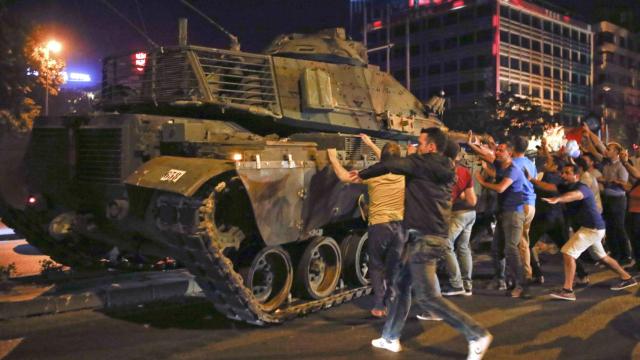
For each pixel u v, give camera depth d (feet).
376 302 23.59
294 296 25.44
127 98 30.12
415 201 17.63
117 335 21.03
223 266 20.47
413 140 37.42
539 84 216.13
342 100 33.04
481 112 138.82
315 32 36.32
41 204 27.81
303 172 23.89
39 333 21.22
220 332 21.48
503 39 200.54
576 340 20.36
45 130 26.89
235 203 22.72
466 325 16.87
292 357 18.53
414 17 220.23
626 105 256.32
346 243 27.86
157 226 21.59
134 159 23.80
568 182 26.94
